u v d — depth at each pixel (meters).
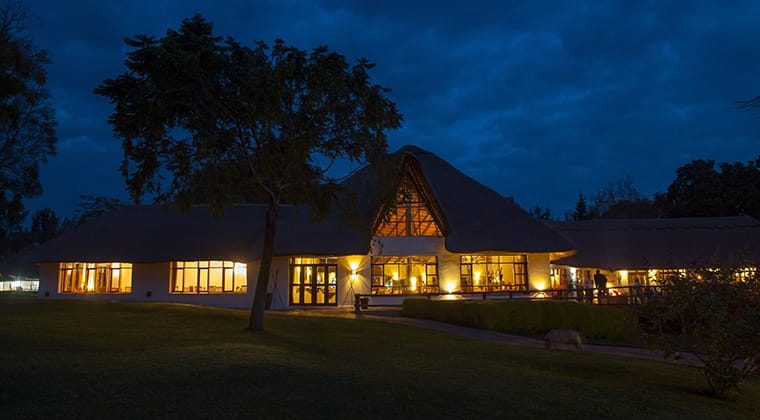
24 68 31.69
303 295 31.64
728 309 10.36
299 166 16.70
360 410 7.95
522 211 34.53
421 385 9.60
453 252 30.88
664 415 8.91
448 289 31.72
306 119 15.60
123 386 8.53
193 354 11.23
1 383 8.52
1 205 34.16
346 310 29.75
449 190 35.66
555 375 11.56
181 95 14.03
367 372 10.52
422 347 14.86
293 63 15.95
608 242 36.97
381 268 31.97
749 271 10.78
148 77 14.20
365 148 16.72
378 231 31.72
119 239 33.47
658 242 36.62
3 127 32.69
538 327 22.27
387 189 18.22
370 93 16.20
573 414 8.53
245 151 16.34
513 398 9.13
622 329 21.91
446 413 8.10
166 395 8.10
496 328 21.56
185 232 33.88
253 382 9.03
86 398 7.86
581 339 18.55
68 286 33.47
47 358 10.73
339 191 18.86
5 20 30.91
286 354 12.02
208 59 14.58
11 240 78.12
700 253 35.09
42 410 7.26
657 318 11.65
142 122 14.20
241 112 15.80
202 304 31.95
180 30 14.66
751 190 50.84
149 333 15.84
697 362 15.57
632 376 12.21
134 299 32.47
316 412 7.72
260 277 17.39
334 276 31.92
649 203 65.50
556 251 31.64
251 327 17.00
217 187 16.92
